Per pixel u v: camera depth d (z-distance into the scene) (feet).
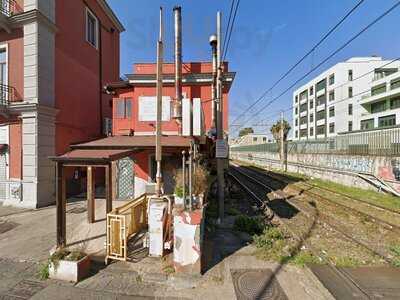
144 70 44.80
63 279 16.58
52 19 42.22
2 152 39.91
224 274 17.25
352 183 58.03
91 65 56.13
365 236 25.45
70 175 45.73
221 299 14.52
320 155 75.00
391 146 48.01
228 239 23.95
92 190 28.94
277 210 36.17
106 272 17.52
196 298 14.61
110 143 33.94
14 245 22.85
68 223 28.81
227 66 45.06
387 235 25.80
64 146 45.68
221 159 30.96
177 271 17.19
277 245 22.15
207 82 44.32
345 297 14.47
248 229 25.98
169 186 40.75
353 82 170.81
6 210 36.42
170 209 20.71
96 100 57.98
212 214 32.76
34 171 38.22
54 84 42.75
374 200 42.09
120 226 18.92
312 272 17.39
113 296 14.80
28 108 38.34
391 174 46.85
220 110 32.17
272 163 122.01
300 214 33.88
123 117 46.11
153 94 44.73
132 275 17.12
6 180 39.68
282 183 64.64
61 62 45.19
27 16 38.40
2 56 41.39
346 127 170.91
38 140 38.68
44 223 29.84
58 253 17.57
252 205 39.83
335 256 20.18
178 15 38.93
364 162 54.54
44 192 39.40
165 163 41.11
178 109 33.91
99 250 21.06
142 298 14.61
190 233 17.06
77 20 50.52
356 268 18.04
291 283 16.16
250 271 17.65
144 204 26.30
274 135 130.52
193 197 19.24
